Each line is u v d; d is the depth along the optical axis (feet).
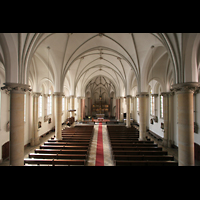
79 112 95.96
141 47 39.06
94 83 119.34
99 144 47.75
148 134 67.00
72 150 31.78
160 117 59.26
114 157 28.50
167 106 49.37
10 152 23.26
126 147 33.73
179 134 23.53
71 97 67.56
